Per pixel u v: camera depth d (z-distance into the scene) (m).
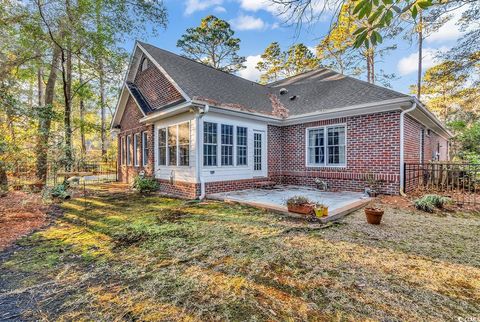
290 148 10.77
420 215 5.63
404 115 7.93
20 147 7.83
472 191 8.19
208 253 3.60
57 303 2.45
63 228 5.04
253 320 2.13
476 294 2.49
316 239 4.11
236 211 6.17
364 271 2.99
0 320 2.19
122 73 12.03
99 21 10.01
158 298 2.49
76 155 10.04
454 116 20.75
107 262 3.37
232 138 9.08
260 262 3.28
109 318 2.20
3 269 3.21
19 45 9.53
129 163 13.50
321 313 2.21
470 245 3.81
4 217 5.99
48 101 11.46
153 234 4.51
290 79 14.81
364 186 8.36
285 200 6.98
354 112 8.55
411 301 2.38
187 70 10.49
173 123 9.03
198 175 7.93
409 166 8.01
